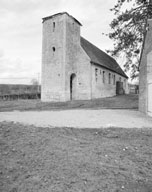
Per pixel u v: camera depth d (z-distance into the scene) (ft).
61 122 25.21
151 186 8.80
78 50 68.54
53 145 14.24
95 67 69.97
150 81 31.78
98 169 10.37
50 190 8.32
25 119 27.99
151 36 33.30
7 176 9.61
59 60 62.59
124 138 16.83
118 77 104.32
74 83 68.59
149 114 31.63
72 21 66.13
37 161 11.35
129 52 52.75
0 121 25.31
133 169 10.45
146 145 14.67
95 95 69.46
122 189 8.48
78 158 11.80
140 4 48.52
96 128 20.90
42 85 67.00
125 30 50.96
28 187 8.61
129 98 69.26
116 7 52.65
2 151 12.94
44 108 47.16
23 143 14.56
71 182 8.99
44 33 66.74
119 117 30.07
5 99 89.25
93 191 8.26
